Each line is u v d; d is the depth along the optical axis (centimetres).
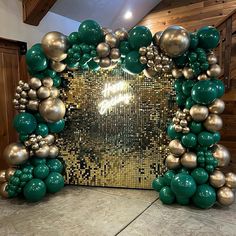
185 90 242
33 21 351
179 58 236
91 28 236
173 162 247
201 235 199
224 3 453
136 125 283
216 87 230
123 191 288
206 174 237
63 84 289
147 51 232
